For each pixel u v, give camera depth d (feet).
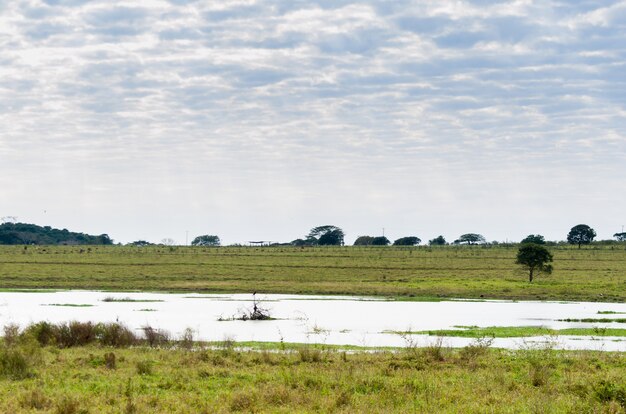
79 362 155.84
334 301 430.20
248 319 309.83
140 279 586.45
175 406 107.14
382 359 165.68
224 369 145.79
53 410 102.32
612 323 302.04
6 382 128.57
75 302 414.41
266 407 107.96
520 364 157.99
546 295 469.98
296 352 183.01
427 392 117.29
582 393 117.50
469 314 342.03
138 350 185.37
